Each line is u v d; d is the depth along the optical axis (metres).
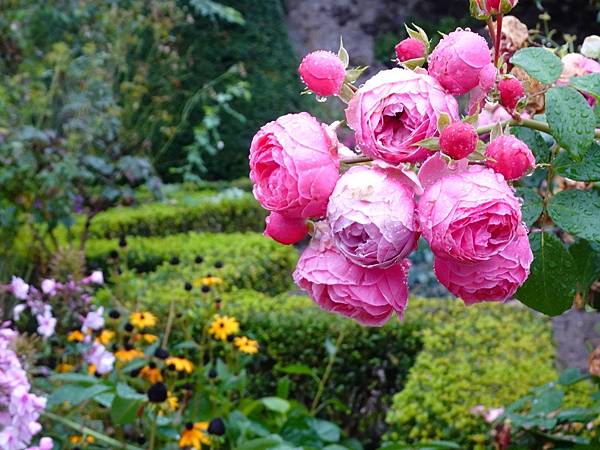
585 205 0.97
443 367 3.28
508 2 0.92
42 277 4.79
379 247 0.76
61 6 6.35
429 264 6.57
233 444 3.13
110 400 2.48
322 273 0.81
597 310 1.36
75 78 5.91
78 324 3.21
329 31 11.15
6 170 4.66
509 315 3.94
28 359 2.50
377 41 10.98
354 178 0.77
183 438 2.65
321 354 4.12
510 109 0.93
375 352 4.09
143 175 5.65
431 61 0.83
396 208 0.76
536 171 1.21
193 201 7.53
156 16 7.79
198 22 9.26
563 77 1.15
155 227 6.96
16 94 5.13
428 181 0.78
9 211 4.65
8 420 2.00
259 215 7.82
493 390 3.10
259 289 5.22
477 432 2.88
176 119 9.08
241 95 9.37
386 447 2.41
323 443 3.38
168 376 3.13
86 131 5.46
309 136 0.79
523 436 2.25
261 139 0.80
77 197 5.17
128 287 4.16
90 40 6.75
